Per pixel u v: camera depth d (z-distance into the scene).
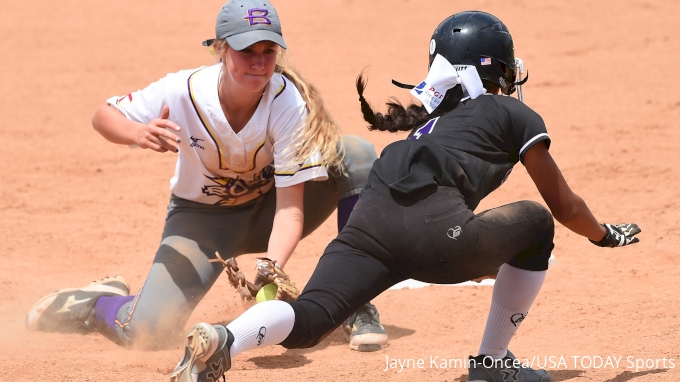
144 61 61.28
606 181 32.53
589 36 64.31
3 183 34.88
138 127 15.41
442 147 12.98
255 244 18.67
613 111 44.41
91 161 38.94
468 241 12.38
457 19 14.18
